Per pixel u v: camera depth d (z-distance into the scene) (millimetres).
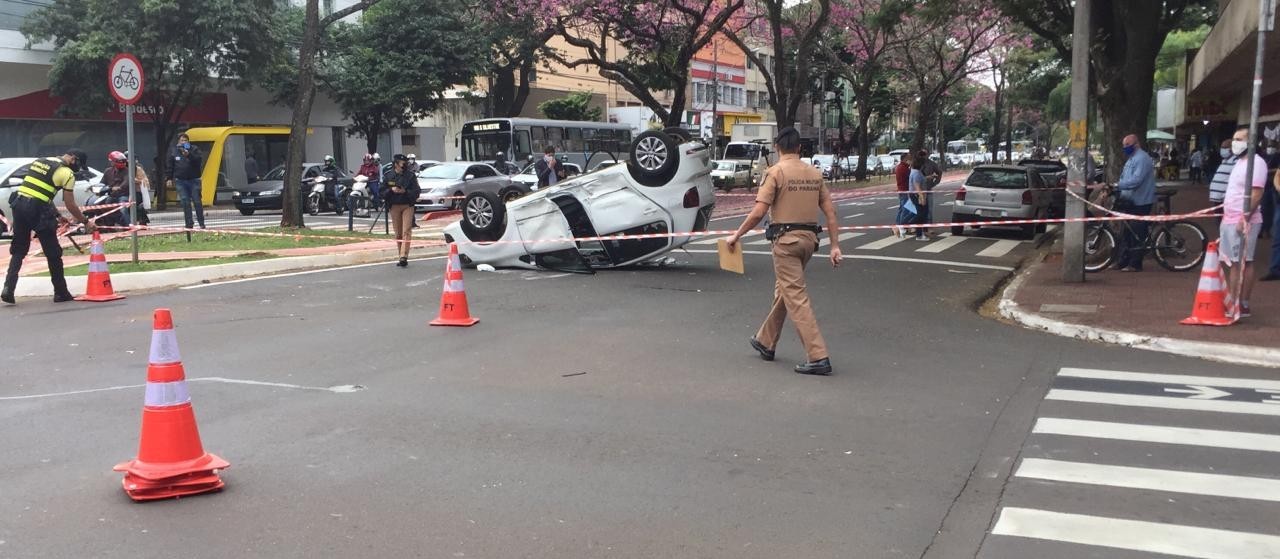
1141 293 11000
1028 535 4129
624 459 5180
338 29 34531
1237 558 3879
